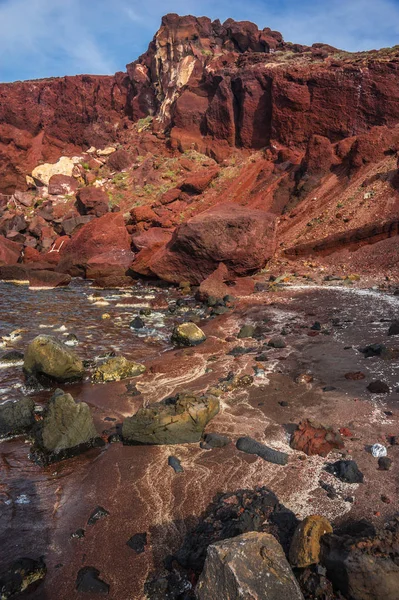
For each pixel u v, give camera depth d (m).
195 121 39.97
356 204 24.59
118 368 9.00
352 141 28.95
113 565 3.95
